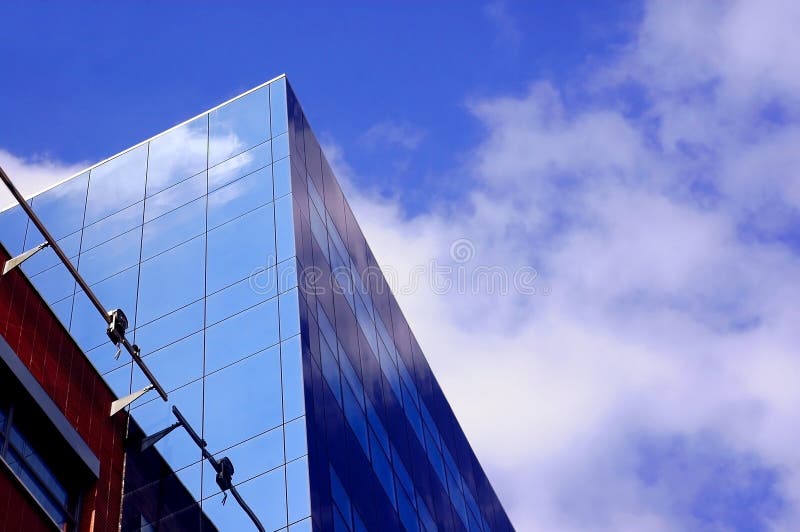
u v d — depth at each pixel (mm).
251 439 40625
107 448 25203
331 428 43312
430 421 61938
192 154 57625
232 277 48594
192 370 44719
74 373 25031
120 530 24281
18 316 23656
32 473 22422
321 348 46312
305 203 53000
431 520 53094
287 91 58500
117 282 51188
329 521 38531
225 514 37062
